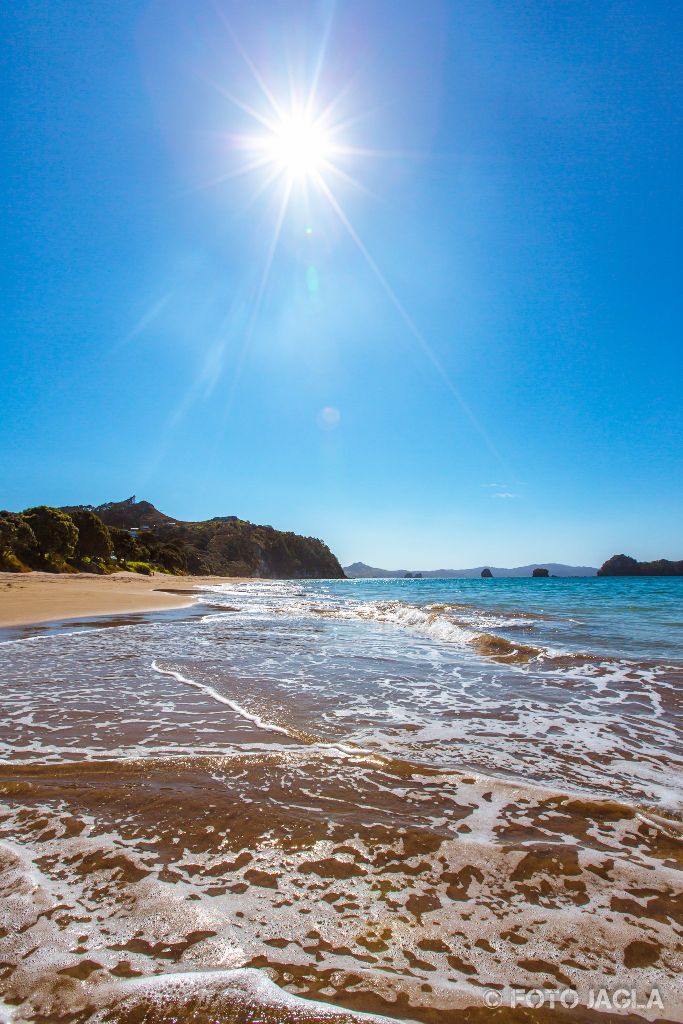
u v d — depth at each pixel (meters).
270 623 19.03
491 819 4.05
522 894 3.07
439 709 7.30
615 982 2.39
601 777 4.98
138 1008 2.18
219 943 2.60
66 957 2.49
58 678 9.02
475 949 2.60
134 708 7.16
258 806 4.20
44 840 3.63
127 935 2.65
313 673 9.65
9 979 2.35
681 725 6.65
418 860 3.43
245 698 7.75
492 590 54.47
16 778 4.73
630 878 3.24
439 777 4.89
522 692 8.31
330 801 4.32
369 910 2.89
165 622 18.56
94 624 17.27
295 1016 2.15
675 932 2.73
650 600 33.19
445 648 12.78
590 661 10.80
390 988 2.33
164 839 3.65
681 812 4.23
